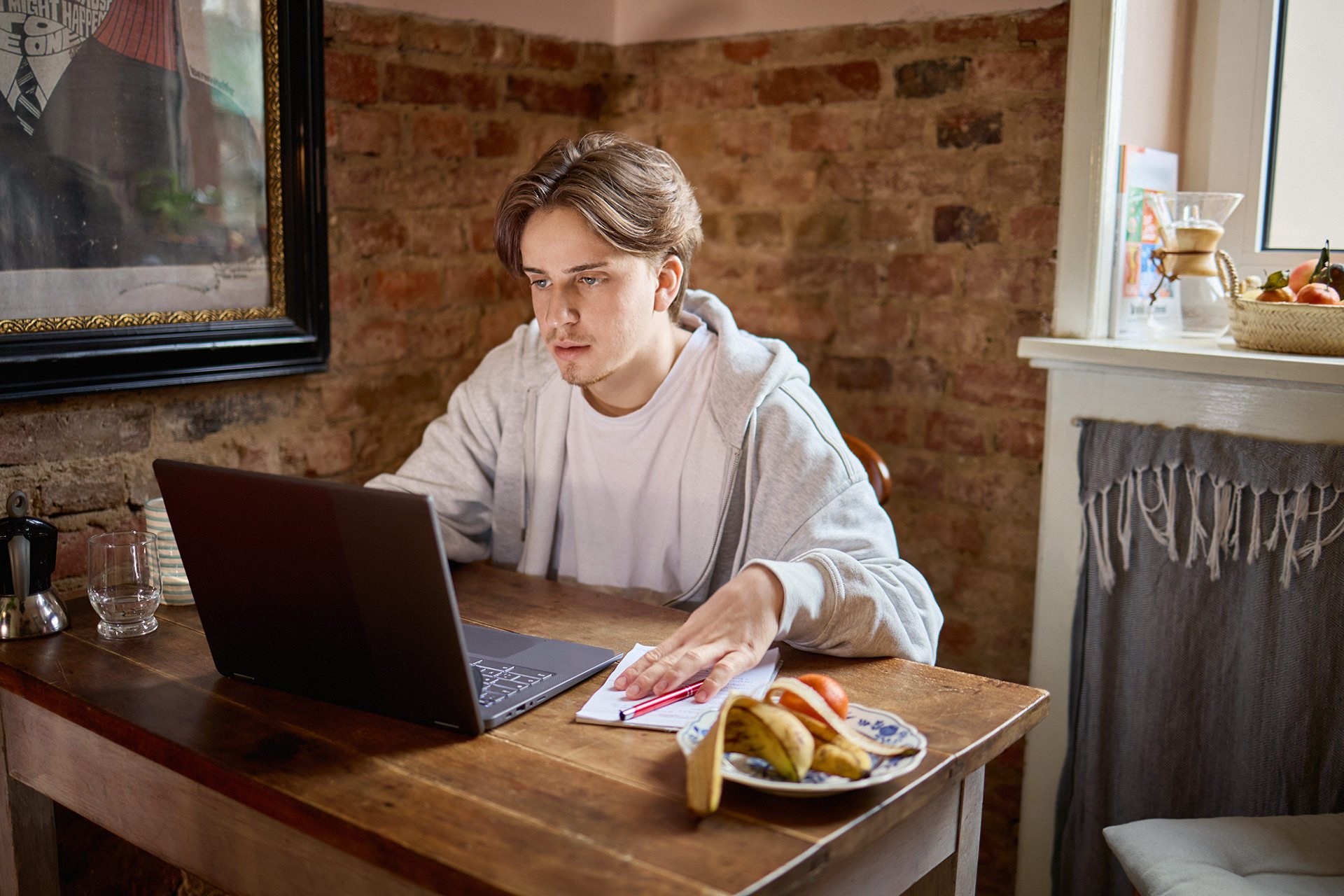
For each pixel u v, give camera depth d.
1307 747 1.60
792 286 2.22
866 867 0.97
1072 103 1.80
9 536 1.33
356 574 1.04
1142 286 1.87
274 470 1.88
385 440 2.06
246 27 1.71
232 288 1.75
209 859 1.09
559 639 1.33
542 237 1.30
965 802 1.09
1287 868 1.32
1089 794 1.82
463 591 1.51
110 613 1.34
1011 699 1.15
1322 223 1.87
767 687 1.16
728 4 2.23
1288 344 1.62
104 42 1.55
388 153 1.99
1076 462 1.81
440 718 1.07
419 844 0.86
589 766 1.00
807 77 2.15
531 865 0.83
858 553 1.35
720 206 2.30
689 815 0.91
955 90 1.98
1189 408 1.68
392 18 1.96
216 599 1.16
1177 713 1.72
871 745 0.98
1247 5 1.90
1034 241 1.93
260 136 1.76
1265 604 1.62
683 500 1.50
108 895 1.73
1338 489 1.53
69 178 1.54
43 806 1.37
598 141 1.36
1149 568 1.73
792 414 1.47
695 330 1.60
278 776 0.98
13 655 1.29
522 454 1.63
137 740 1.08
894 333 2.11
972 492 2.05
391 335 2.05
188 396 1.75
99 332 1.58
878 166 2.08
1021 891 1.94
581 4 2.32
